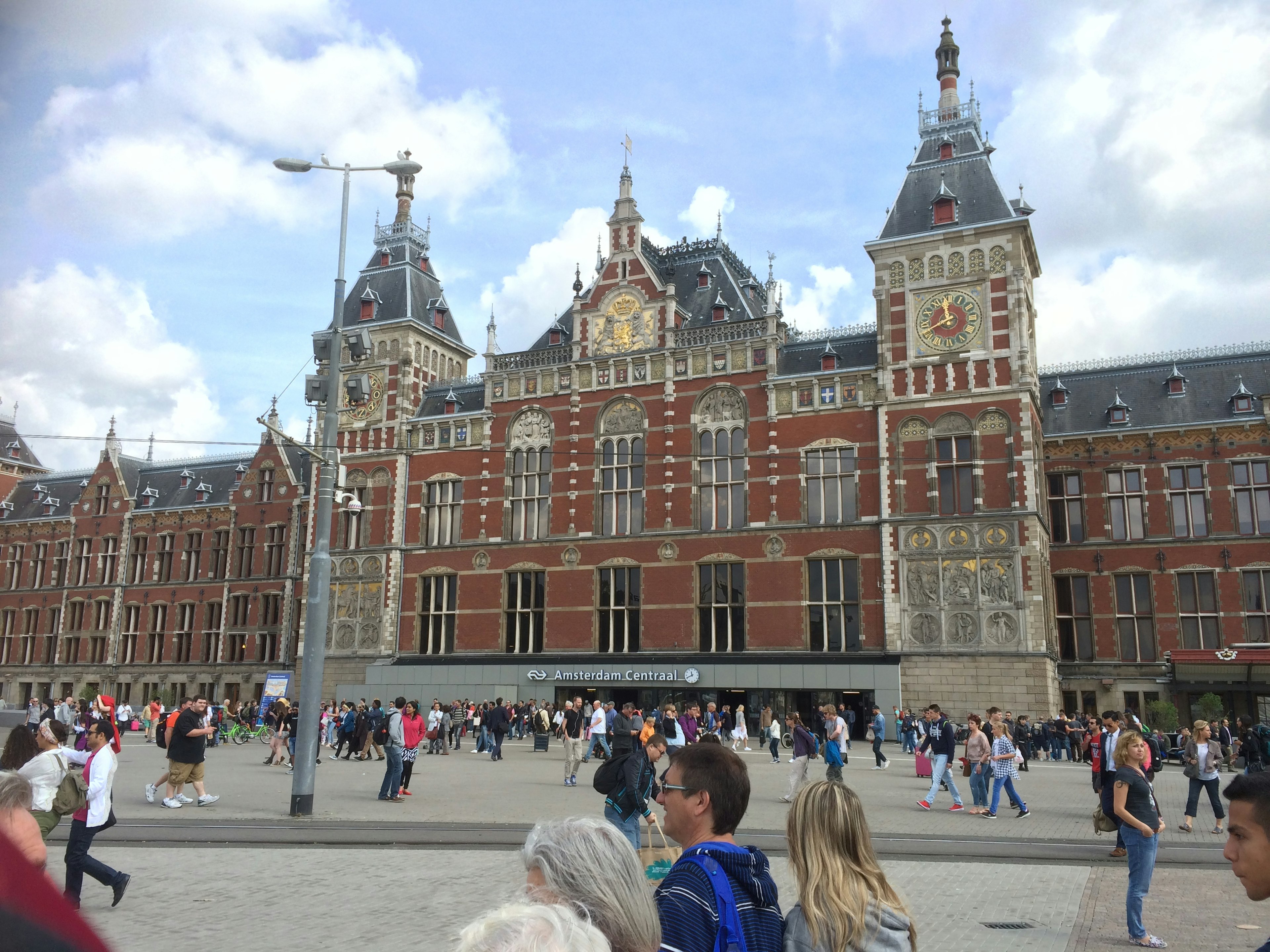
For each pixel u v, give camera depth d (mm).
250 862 15609
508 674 51812
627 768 12211
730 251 58844
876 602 45906
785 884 14281
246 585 68250
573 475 53688
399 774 24000
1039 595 42875
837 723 25969
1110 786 16422
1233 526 47688
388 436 59406
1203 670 45375
